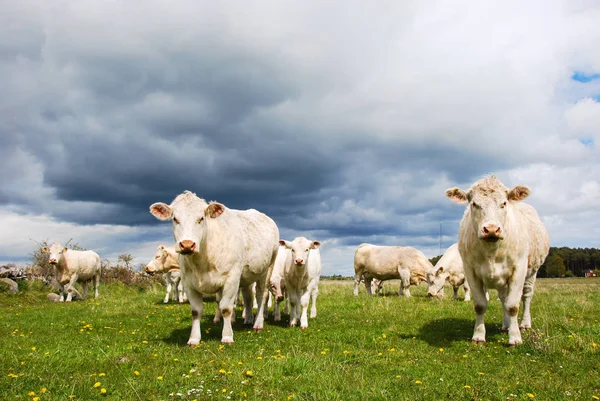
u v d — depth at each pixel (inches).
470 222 344.2
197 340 337.1
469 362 279.4
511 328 331.3
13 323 477.7
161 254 732.0
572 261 3752.5
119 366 269.4
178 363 274.1
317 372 248.8
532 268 396.8
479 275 340.2
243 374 245.6
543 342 310.5
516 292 332.8
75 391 220.2
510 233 325.7
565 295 697.0
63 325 455.5
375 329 390.9
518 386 230.7
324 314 504.7
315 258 480.7
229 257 345.1
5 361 281.1
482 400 209.5
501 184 326.0
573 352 295.0
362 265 861.2
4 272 932.0
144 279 1190.9
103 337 372.5
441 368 264.1
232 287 349.1
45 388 218.4
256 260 395.2
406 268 805.9
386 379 236.5
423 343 334.3
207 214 335.3
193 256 330.3
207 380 234.5
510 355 296.4
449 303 602.9
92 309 598.9
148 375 246.8
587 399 212.1
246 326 431.8
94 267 904.3
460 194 341.7
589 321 424.8
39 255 1017.5
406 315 473.7
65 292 872.3
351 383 230.5
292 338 352.5
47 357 292.5
